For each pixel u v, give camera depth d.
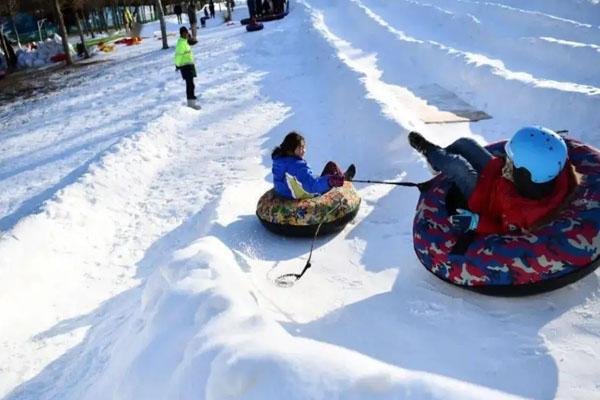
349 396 2.33
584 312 3.62
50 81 21.81
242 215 6.33
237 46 21.11
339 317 3.97
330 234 5.47
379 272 4.59
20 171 10.59
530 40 11.04
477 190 3.90
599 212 3.67
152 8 47.94
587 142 6.86
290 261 5.04
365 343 3.65
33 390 4.10
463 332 3.63
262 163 8.64
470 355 3.40
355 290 4.35
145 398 3.00
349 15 22.50
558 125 7.52
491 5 15.50
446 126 8.34
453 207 4.26
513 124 8.12
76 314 5.18
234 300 3.32
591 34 11.30
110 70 21.94
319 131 9.55
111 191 8.02
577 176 3.92
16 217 7.95
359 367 2.46
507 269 3.75
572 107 7.39
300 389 2.39
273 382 2.46
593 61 9.14
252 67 16.56
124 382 3.16
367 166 7.48
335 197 5.36
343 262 4.86
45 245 6.27
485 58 11.37
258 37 22.52
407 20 18.11
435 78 11.45
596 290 3.79
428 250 4.14
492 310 3.81
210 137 10.37
